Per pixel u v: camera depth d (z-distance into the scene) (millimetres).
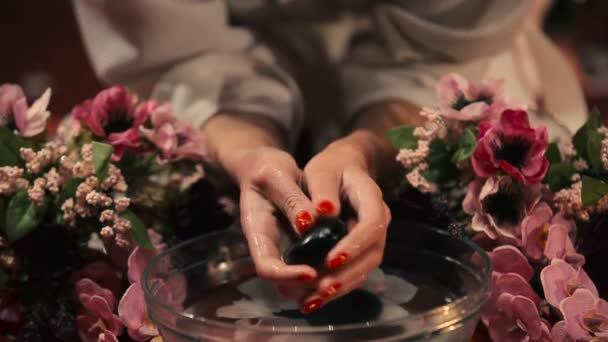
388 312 803
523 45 1399
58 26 2889
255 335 720
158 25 1185
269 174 797
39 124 922
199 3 1213
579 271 861
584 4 2844
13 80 2898
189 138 972
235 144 1001
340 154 854
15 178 880
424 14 1238
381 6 1261
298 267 724
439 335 739
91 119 925
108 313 879
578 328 830
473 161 875
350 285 747
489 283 790
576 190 880
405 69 1252
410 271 873
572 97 1380
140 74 1229
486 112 901
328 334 715
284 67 1267
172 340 767
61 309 886
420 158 905
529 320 856
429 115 908
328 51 1295
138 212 938
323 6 1276
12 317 906
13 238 868
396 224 892
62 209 874
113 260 909
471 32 1217
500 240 888
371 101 1149
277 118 1113
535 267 890
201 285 861
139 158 949
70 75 2885
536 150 871
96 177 879
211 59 1183
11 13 2869
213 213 954
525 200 886
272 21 1298
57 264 893
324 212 762
